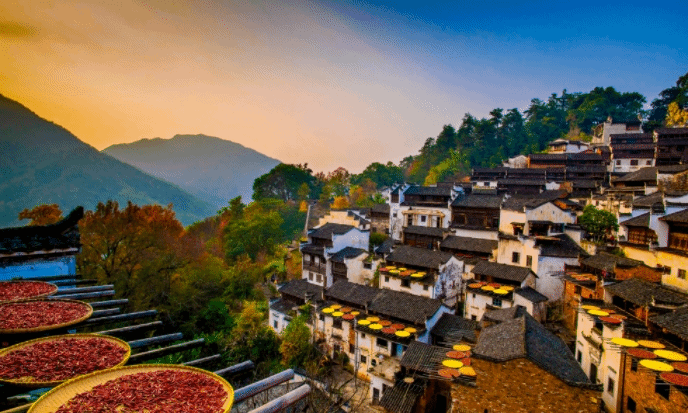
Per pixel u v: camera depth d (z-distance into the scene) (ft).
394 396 92.32
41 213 142.41
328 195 381.19
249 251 248.73
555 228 151.53
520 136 410.93
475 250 159.74
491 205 182.19
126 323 112.06
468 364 82.33
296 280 166.09
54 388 22.20
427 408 93.61
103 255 134.41
